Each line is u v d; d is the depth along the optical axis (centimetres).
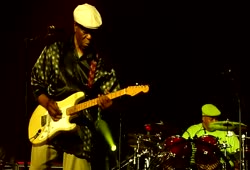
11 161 672
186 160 683
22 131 723
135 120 761
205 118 736
